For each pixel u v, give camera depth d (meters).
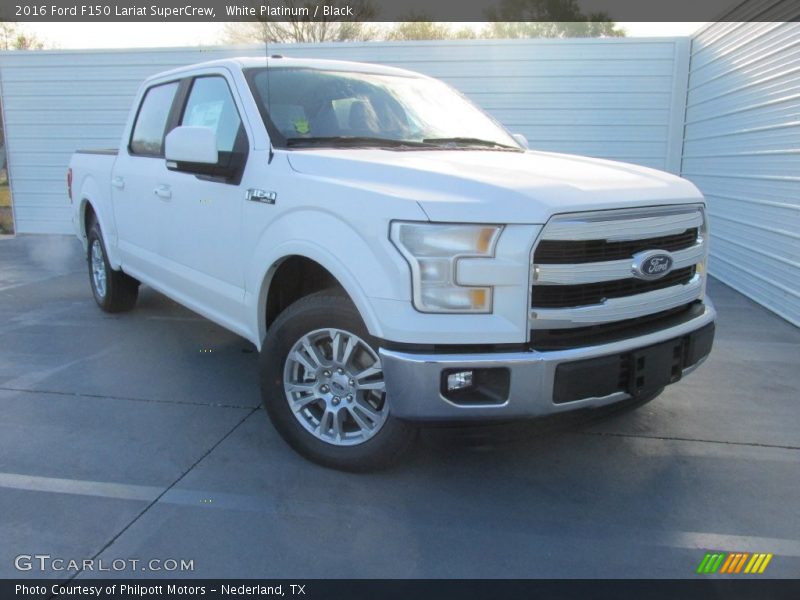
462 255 2.67
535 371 2.67
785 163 6.57
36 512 2.91
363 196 2.90
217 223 3.89
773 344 5.63
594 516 2.96
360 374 3.10
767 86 7.08
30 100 11.97
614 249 2.89
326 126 3.81
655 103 10.15
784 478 3.31
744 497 3.13
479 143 4.17
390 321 2.75
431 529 2.84
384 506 3.01
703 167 9.27
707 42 9.16
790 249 6.39
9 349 5.27
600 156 10.45
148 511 2.94
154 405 4.14
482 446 2.94
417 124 4.17
